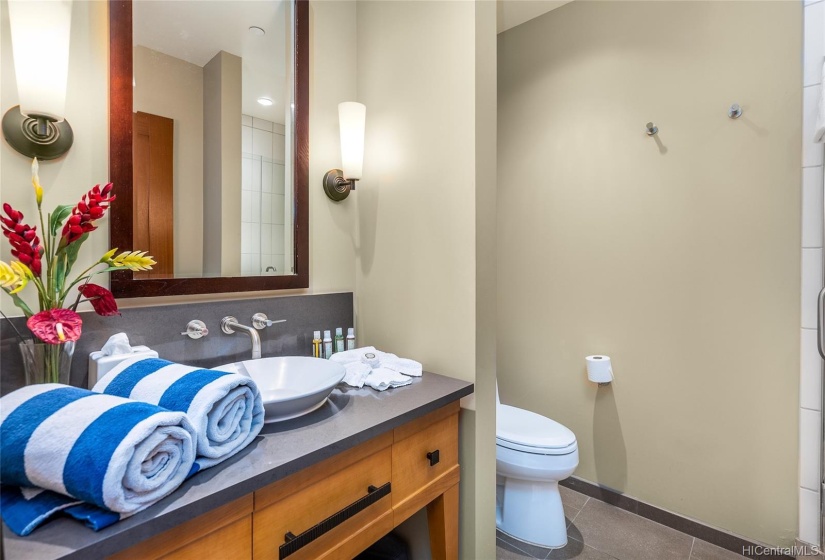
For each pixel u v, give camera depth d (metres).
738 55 1.61
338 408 1.02
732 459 1.64
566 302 2.12
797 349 1.50
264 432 0.87
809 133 1.45
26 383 0.85
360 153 1.42
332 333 1.52
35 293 0.94
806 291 1.46
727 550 1.64
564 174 2.12
